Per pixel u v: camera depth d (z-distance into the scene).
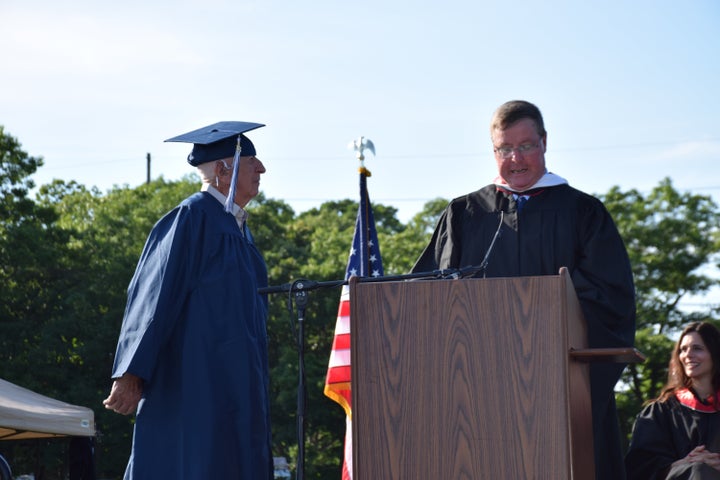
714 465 6.10
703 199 40.69
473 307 3.96
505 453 3.86
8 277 33.91
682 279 39.66
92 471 13.58
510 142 5.82
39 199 45.00
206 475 5.00
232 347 5.22
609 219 5.76
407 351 3.99
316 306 37.72
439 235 6.24
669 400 6.68
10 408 12.27
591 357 4.09
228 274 5.35
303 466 4.83
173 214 5.48
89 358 32.81
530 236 5.81
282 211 62.06
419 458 3.93
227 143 5.77
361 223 9.30
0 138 34.38
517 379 3.89
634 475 6.60
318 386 35.00
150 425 5.18
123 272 35.75
